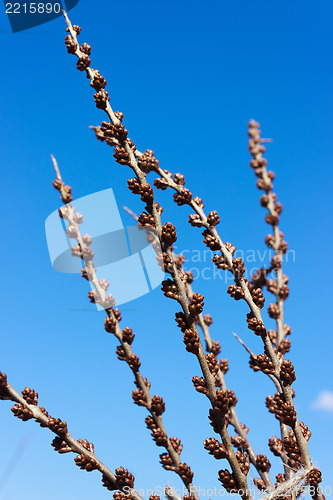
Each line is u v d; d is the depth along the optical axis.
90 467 0.43
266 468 0.48
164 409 0.46
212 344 0.52
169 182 0.43
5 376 0.43
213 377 0.41
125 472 0.44
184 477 0.44
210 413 0.41
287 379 0.42
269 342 0.43
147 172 0.43
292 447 0.43
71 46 0.45
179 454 0.45
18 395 0.43
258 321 0.43
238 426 0.50
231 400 0.51
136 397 0.46
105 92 0.44
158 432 0.45
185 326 0.41
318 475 0.41
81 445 0.44
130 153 0.43
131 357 0.46
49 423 0.43
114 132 0.43
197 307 0.40
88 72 0.45
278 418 0.48
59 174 0.45
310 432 0.43
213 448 0.40
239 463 0.41
